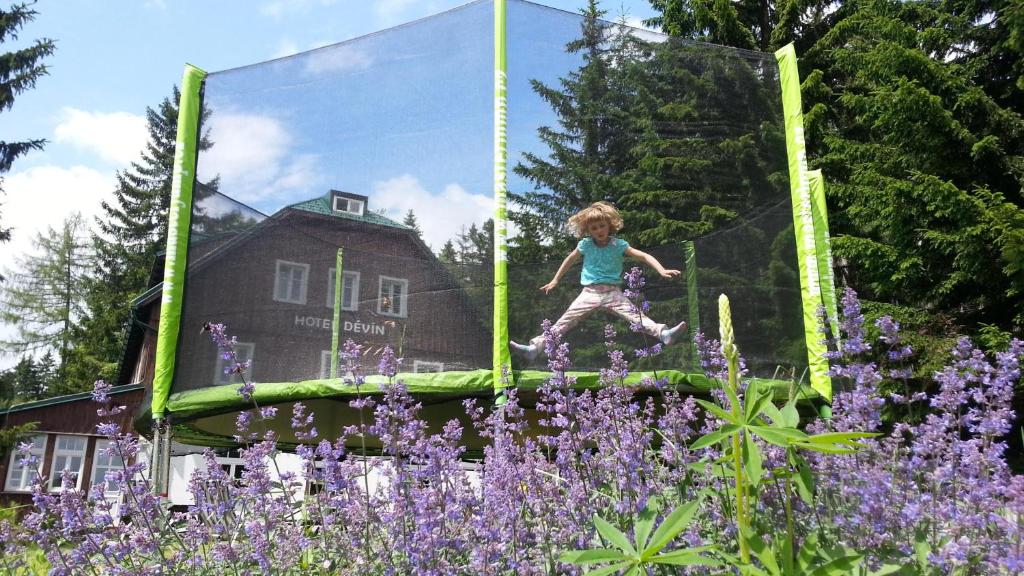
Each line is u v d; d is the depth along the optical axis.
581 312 5.00
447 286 5.03
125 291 35.34
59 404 18.53
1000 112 12.49
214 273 5.67
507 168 5.11
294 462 6.66
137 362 22.31
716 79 5.97
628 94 5.64
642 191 5.45
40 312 40.00
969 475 1.92
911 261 12.03
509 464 2.46
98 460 18.69
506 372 3.92
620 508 2.20
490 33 5.42
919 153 12.88
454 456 2.54
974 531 1.74
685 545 1.96
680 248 5.39
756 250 5.66
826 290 6.41
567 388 2.73
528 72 5.38
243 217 5.73
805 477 1.42
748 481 1.39
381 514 2.45
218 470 2.81
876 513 1.71
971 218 11.56
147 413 6.00
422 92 5.55
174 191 5.90
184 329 5.62
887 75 13.16
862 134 15.16
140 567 2.47
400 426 2.62
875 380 2.19
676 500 2.23
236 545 2.61
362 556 2.42
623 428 2.47
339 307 5.23
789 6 15.85
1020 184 12.26
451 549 2.30
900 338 2.47
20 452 2.52
